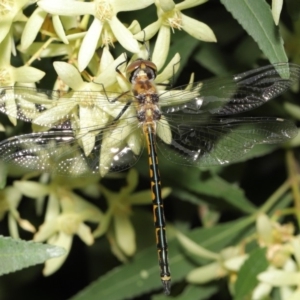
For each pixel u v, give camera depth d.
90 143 0.48
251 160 0.53
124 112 0.49
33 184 0.51
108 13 0.47
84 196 0.53
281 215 0.52
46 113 0.48
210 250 0.52
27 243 0.47
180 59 0.49
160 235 0.51
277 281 0.51
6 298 0.55
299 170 0.53
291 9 0.47
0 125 0.48
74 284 0.56
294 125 0.50
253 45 0.51
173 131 0.50
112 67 0.47
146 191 0.52
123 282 0.52
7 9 0.47
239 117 0.50
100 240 0.54
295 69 0.49
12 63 0.49
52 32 0.47
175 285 0.53
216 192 0.52
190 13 0.51
